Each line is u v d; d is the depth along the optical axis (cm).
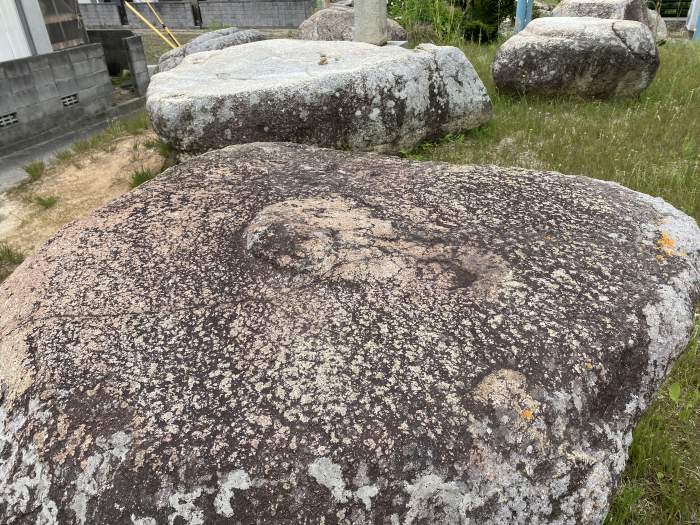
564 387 107
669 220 153
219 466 95
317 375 107
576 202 160
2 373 116
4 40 533
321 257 134
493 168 184
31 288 137
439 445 97
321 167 187
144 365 112
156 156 423
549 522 101
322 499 93
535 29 479
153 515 94
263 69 381
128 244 149
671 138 365
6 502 101
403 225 149
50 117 546
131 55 657
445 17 746
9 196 405
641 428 168
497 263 133
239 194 167
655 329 121
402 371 107
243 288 129
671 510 149
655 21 764
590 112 436
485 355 110
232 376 108
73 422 104
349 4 1153
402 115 352
